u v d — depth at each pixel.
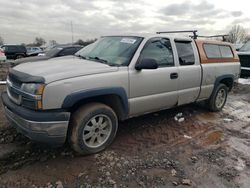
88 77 3.45
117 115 4.07
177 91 4.73
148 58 4.04
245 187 3.15
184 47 4.97
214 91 5.81
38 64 3.89
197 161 3.71
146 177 3.25
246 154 4.00
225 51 6.10
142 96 4.14
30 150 3.75
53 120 3.19
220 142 4.41
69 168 3.35
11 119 3.52
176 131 4.78
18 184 2.98
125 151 3.88
